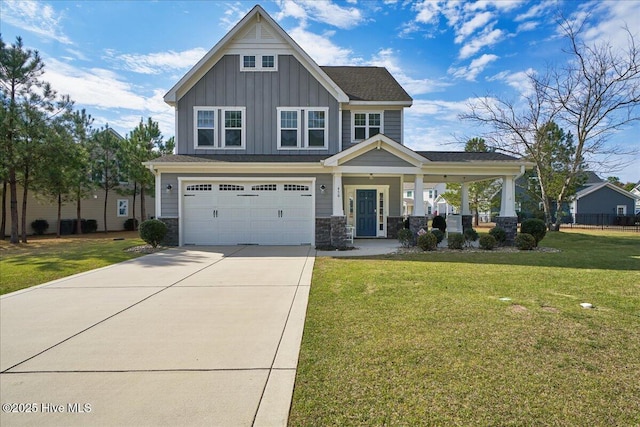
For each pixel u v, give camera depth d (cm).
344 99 1483
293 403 285
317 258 1052
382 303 554
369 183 1708
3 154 1539
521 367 338
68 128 1730
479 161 1327
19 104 1582
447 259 1014
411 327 445
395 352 373
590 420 257
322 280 735
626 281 693
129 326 472
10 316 516
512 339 403
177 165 1323
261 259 1034
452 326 446
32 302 589
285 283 719
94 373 342
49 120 1670
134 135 2425
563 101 2106
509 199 1374
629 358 356
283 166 1343
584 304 534
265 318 501
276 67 1487
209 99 1479
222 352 387
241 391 306
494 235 1303
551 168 2259
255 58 1490
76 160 1744
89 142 2106
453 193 2855
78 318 505
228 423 261
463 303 546
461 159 1368
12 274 826
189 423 262
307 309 533
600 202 3525
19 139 1588
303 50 1459
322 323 468
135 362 364
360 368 340
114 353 387
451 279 722
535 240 1259
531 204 2703
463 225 1800
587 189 3575
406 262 959
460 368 336
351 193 1711
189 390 309
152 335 439
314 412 271
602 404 277
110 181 2442
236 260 1016
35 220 2231
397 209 1709
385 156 1323
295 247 1313
